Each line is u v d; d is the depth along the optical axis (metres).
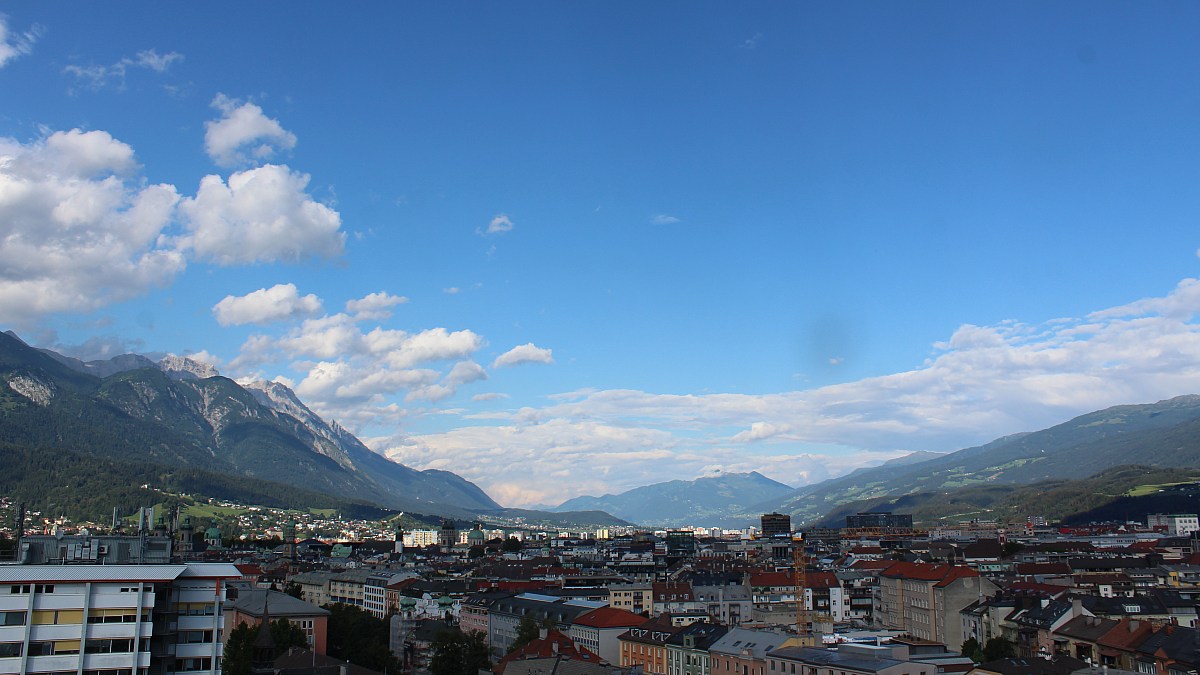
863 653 195.88
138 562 161.75
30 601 139.12
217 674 152.62
